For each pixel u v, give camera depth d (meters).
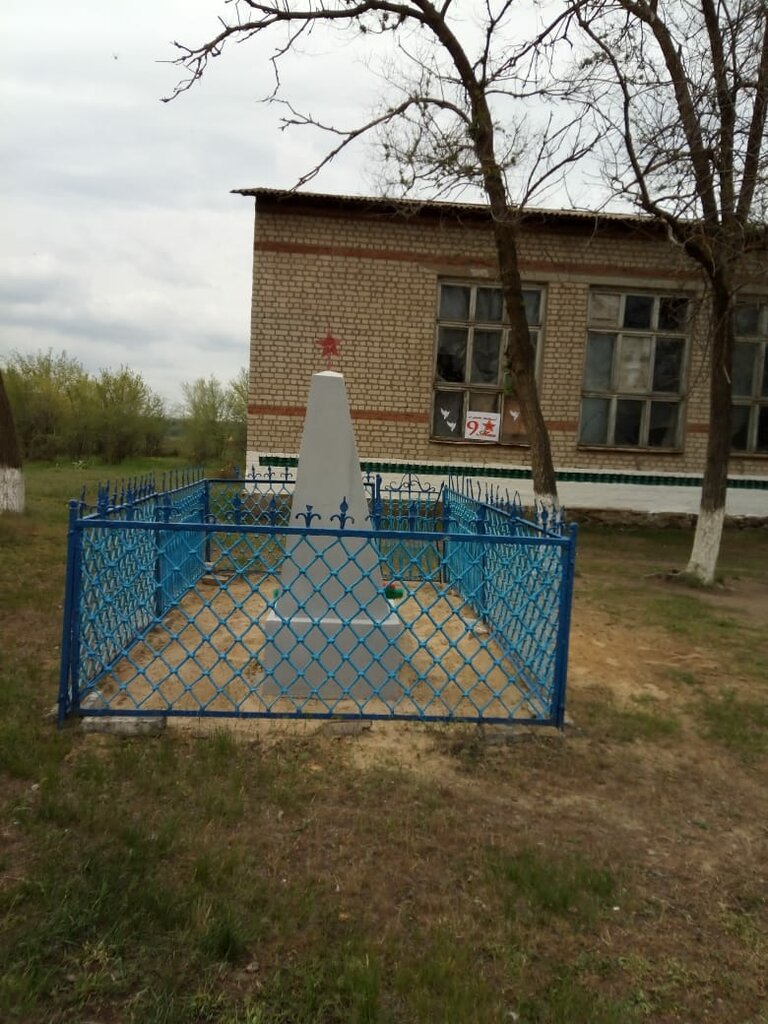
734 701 4.92
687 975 2.44
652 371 13.47
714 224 7.70
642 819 3.43
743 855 3.19
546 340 13.13
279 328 12.70
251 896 2.62
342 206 12.53
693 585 8.70
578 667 5.46
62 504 13.45
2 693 4.22
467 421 13.22
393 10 7.76
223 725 4.01
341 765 3.69
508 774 3.75
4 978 2.16
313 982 2.25
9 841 2.86
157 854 2.82
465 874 2.88
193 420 31.97
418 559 5.54
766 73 7.29
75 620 3.97
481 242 12.80
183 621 5.91
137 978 2.23
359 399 12.95
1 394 10.69
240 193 12.20
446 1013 2.16
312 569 4.54
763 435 13.98
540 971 2.40
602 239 12.97
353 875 2.81
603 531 13.11
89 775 3.38
